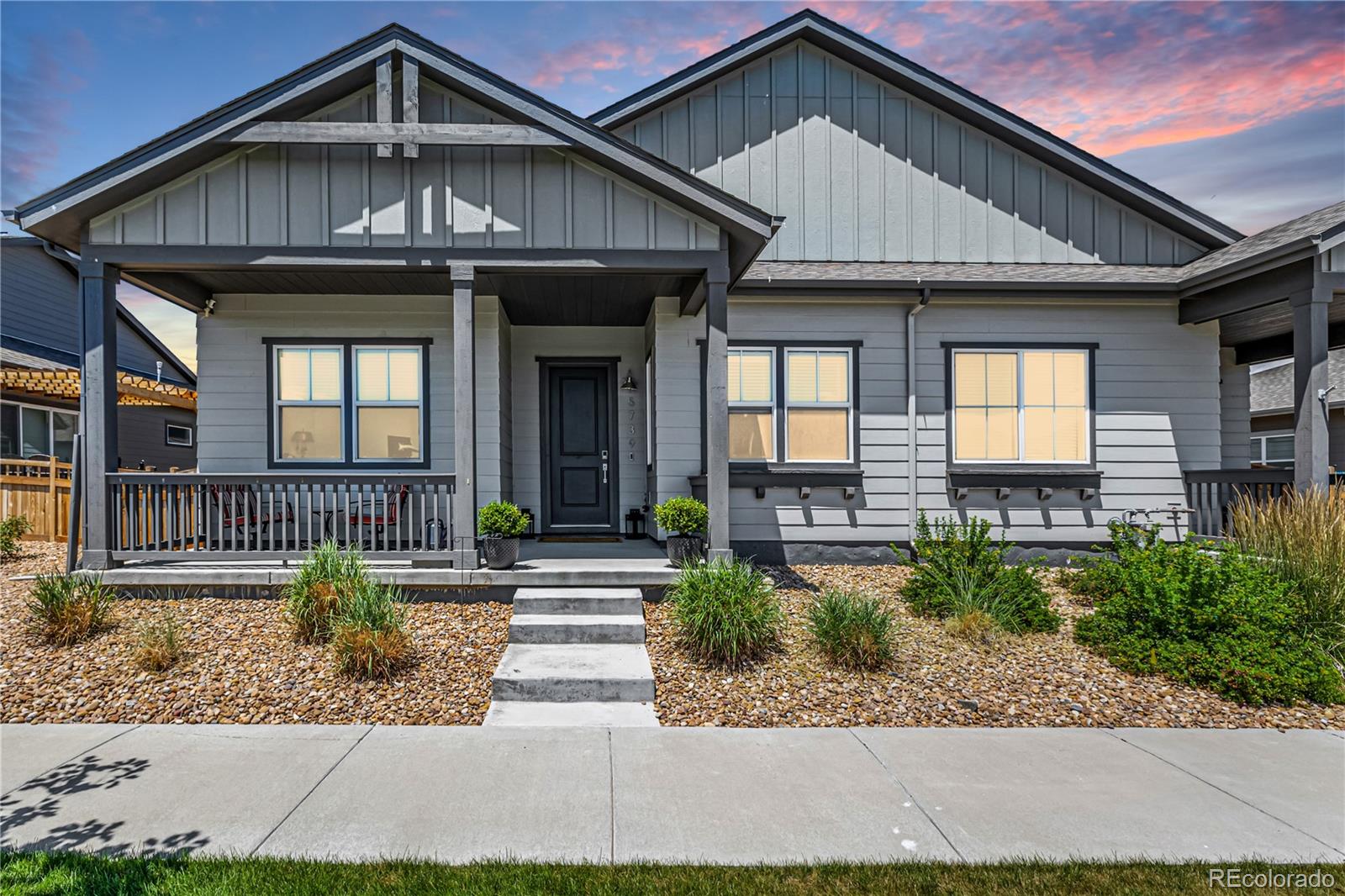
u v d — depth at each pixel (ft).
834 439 27.66
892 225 31.17
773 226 20.52
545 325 31.27
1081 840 9.93
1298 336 23.17
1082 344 28.04
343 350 26.89
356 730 13.62
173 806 10.71
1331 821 10.46
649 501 30.07
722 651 16.81
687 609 17.56
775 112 31.07
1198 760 12.60
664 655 17.13
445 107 21.17
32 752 12.51
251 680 15.48
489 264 20.72
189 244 20.24
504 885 8.77
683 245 21.13
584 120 20.07
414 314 27.02
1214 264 27.58
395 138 19.74
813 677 16.08
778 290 26.50
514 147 20.77
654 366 27.48
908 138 31.32
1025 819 10.52
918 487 27.71
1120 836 10.02
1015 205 31.40
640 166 20.22
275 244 20.38
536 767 12.17
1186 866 9.27
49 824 10.16
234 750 12.70
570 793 11.21
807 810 10.73
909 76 30.68
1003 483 27.40
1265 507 21.49
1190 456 28.14
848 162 31.12
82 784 11.37
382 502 26.73
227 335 26.61
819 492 27.48
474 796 11.10
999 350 27.96
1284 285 23.58
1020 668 16.67
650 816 10.52
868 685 15.75
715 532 20.85
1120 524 25.16
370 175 20.62
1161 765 12.39
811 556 27.30
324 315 26.84
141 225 20.17
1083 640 18.20
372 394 26.96
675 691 15.49
